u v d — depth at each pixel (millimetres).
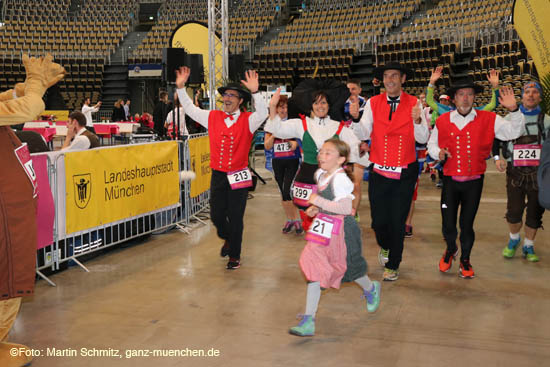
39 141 4871
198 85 10359
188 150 6566
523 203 4977
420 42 19250
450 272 4691
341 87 4930
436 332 3365
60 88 23359
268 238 5984
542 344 3172
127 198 5402
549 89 4578
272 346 3166
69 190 4664
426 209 7656
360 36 22250
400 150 4227
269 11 26281
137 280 4461
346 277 3383
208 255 5270
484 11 20531
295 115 5988
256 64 21766
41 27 25641
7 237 2787
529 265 4891
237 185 4672
